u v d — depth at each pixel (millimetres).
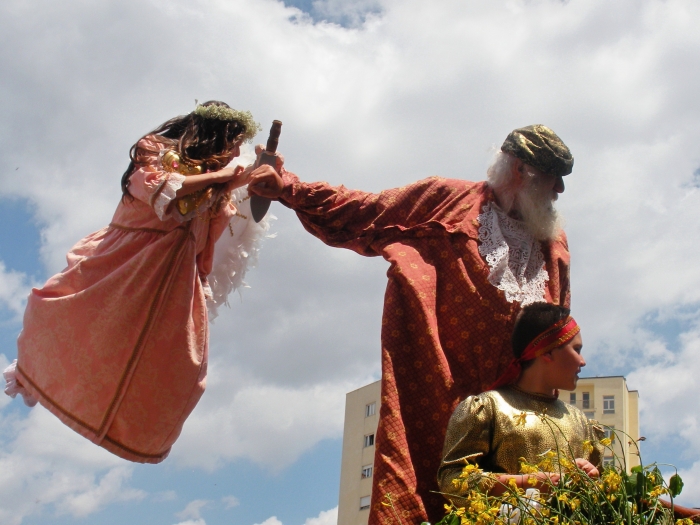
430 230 6012
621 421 21562
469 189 6148
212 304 6164
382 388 5527
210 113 5730
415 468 5383
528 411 4668
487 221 5949
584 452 4652
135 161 5605
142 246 5617
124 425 5484
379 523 5098
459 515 3900
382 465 5254
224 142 5758
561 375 4730
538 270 5945
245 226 6293
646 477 3781
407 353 5645
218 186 5672
